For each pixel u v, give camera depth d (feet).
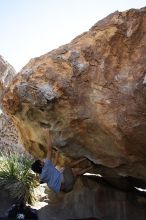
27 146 22.95
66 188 19.71
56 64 18.03
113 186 23.71
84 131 18.53
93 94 17.31
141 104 15.83
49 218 23.70
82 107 17.75
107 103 16.92
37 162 20.22
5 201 28.09
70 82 17.66
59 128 19.04
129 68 16.30
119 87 16.51
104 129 17.66
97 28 17.52
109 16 17.22
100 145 18.72
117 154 18.62
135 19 16.26
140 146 17.17
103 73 17.01
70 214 23.25
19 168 30.60
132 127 16.38
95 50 17.29
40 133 20.36
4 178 29.45
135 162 18.71
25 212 25.18
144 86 15.53
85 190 23.32
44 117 19.10
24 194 28.37
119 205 22.72
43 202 29.25
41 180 19.22
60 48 18.49
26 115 19.77
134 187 24.88
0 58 34.06
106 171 21.88
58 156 21.33
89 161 20.67
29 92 18.30
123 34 16.51
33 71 18.40
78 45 17.84
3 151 39.88
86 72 17.39
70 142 19.39
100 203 22.86
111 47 16.88
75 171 21.39
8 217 25.46
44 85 17.93
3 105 20.85
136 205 22.75
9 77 33.14
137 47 16.19
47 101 17.99
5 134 40.42
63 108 18.19
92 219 22.45
